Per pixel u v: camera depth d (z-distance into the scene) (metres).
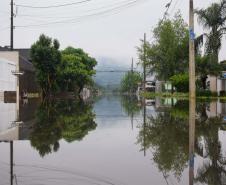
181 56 51.00
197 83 44.53
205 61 40.41
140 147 8.95
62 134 11.58
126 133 11.77
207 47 37.44
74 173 6.21
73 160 7.35
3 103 33.19
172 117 17.22
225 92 41.19
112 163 7.05
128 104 34.53
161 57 53.00
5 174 6.13
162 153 8.12
